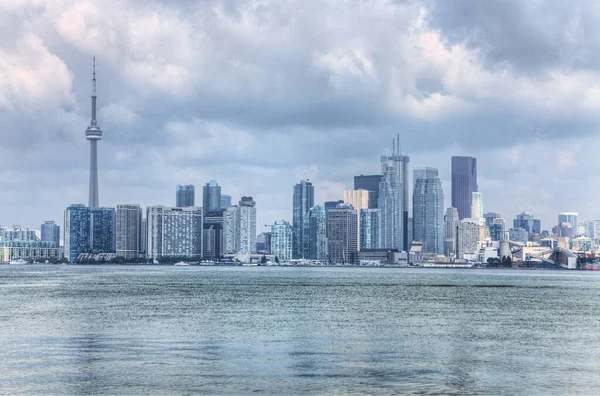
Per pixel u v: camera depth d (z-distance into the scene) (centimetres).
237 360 11931
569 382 10400
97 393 9625
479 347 13550
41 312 19875
